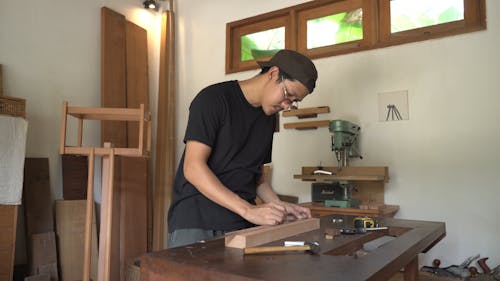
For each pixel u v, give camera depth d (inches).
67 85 126.1
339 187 107.2
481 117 101.0
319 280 25.9
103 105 131.3
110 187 97.7
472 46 103.0
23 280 104.8
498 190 98.0
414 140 109.4
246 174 55.3
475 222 100.5
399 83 112.7
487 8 101.5
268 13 138.1
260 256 33.3
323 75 125.3
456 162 103.6
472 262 100.3
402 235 45.9
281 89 50.1
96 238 119.3
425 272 94.9
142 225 134.0
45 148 118.0
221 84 53.9
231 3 147.9
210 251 35.1
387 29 116.7
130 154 97.7
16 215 97.0
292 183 128.9
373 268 29.2
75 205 116.8
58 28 124.6
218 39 149.9
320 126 123.4
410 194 109.2
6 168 95.0
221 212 50.2
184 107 155.4
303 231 47.3
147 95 149.1
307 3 130.2
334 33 127.3
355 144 115.0
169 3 160.4
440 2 110.4
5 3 110.8
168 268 31.3
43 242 107.1
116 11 143.9
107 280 97.7
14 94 111.8
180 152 154.1
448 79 105.7
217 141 51.8
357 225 52.5
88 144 130.2
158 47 159.8
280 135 132.3
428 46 108.9
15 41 112.8
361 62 119.0
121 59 140.0
